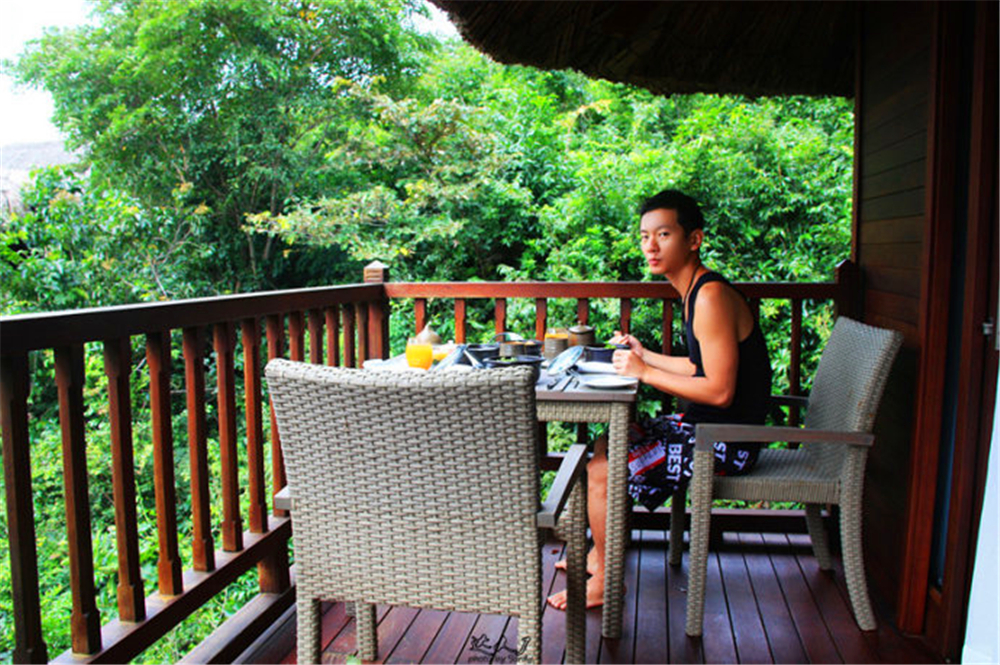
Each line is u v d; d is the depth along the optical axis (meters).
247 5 10.39
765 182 7.68
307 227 9.48
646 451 2.38
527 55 3.36
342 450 1.51
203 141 10.83
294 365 1.49
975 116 1.99
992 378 1.98
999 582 1.83
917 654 2.17
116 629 1.86
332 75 11.23
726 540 3.07
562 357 2.46
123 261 8.95
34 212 8.42
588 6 3.13
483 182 8.96
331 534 1.57
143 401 7.90
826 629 2.32
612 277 8.23
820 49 3.60
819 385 2.56
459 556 1.51
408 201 9.37
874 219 2.82
